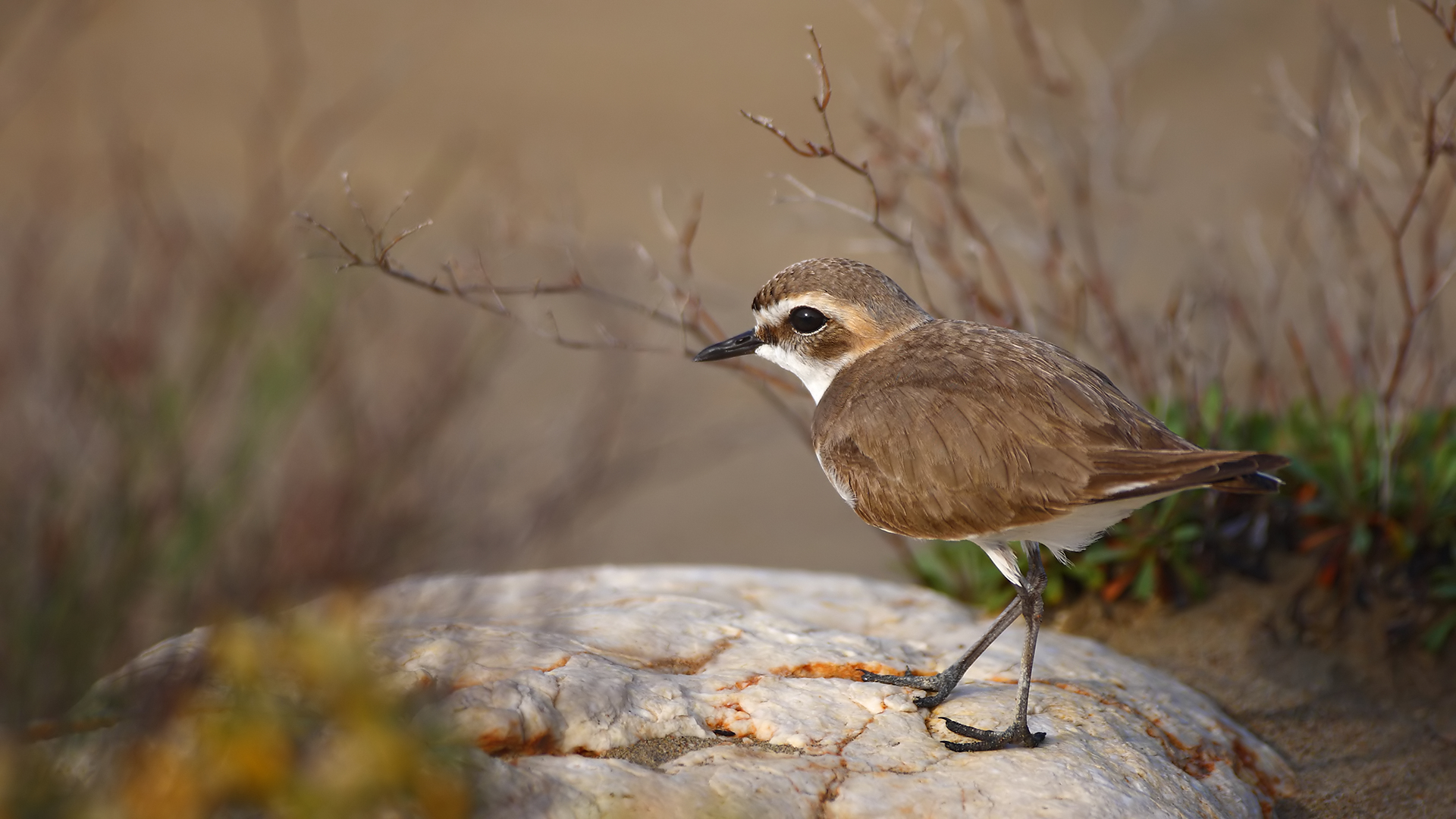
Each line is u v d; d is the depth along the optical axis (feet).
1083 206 46.80
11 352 38.09
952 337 29.09
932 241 46.55
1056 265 45.37
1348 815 28.22
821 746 24.77
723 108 98.07
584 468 46.26
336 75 97.91
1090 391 26.91
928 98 45.60
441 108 94.43
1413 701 32.63
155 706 20.62
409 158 82.48
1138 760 25.70
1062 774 24.21
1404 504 35.27
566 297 70.13
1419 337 41.47
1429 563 35.27
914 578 39.99
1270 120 56.85
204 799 17.87
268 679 19.56
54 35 70.23
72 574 32.22
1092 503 25.29
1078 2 105.09
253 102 91.97
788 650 28.71
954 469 26.63
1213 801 25.66
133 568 32.99
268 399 38.75
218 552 34.94
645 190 84.64
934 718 26.63
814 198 36.63
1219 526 37.19
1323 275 44.65
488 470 42.65
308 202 54.34
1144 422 26.81
